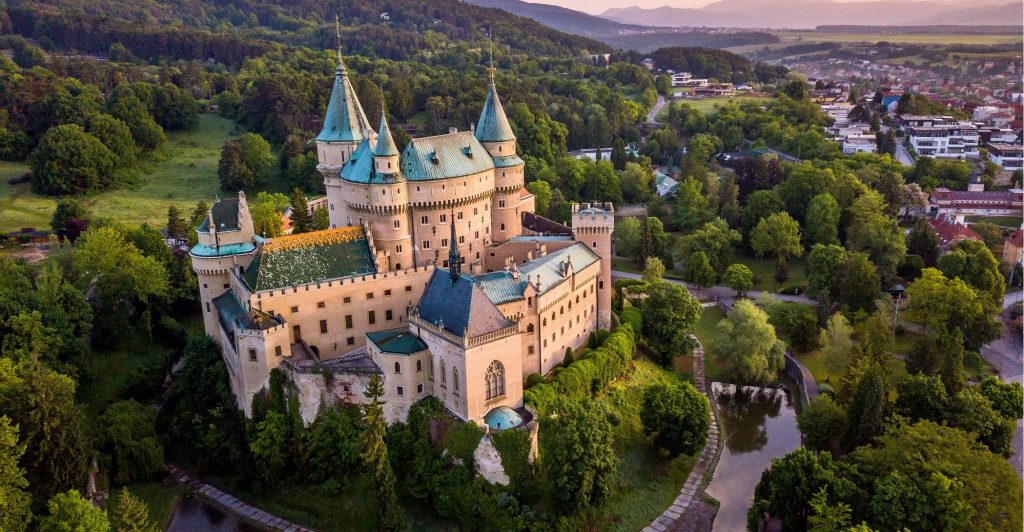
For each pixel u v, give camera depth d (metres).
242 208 121.44
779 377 142.12
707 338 156.88
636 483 109.44
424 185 124.25
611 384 127.62
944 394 106.69
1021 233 173.25
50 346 114.00
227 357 114.94
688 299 143.62
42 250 170.38
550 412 106.81
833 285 165.50
